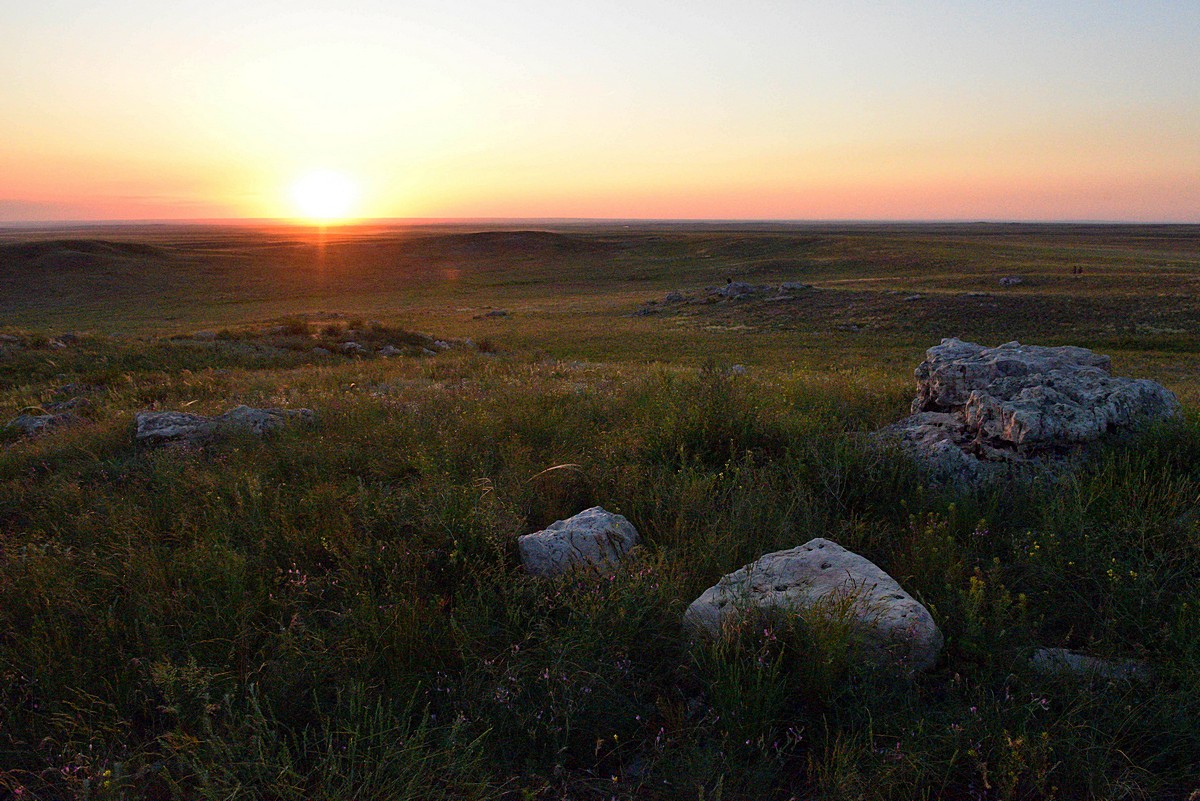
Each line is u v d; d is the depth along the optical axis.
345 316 57.44
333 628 3.21
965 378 6.29
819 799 2.29
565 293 83.38
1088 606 3.20
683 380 9.76
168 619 3.28
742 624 2.88
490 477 5.03
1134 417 4.95
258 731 2.42
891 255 86.31
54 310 69.19
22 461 6.53
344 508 4.48
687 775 2.34
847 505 4.48
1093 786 2.27
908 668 2.75
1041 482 4.39
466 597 3.44
